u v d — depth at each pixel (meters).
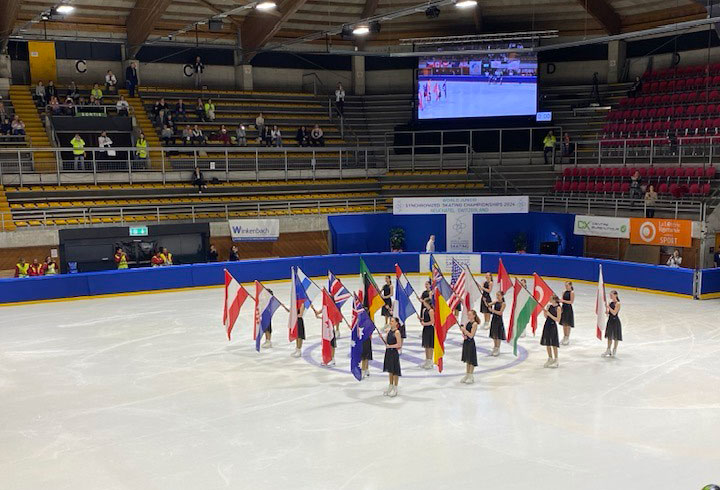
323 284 29.08
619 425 13.57
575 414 14.16
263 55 42.06
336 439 13.00
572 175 34.81
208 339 20.64
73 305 25.62
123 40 37.66
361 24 32.44
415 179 37.16
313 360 18.39
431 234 34.28
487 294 21.69
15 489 11.23
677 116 35.00
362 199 36.31
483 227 33.97
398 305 19.39
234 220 32.31
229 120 39.25
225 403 15.09
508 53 37.19
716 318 22.47
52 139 33.19
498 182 36.19
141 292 27.80
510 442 12.79
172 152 35.50
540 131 37.81
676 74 36.88
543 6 38.59
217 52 41.31
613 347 18.72
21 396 15.74
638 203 31.06
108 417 14.37
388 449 12.52
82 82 38.69
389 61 42.78
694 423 13.66
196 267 28.77
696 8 36.03
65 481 11.48
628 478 11.32
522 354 18.67
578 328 21.52
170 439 13.15
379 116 41.97
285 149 36.28
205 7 37.03
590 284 28.61
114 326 22.31
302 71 42.91
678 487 11.02
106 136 33.56
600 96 39.38
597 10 37.28
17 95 35.62
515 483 11.15
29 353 19.23
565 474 11.47
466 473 11.52
